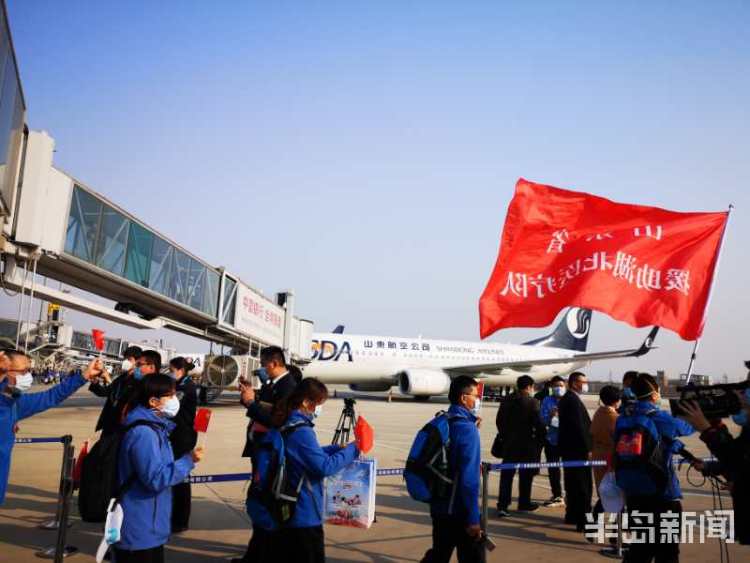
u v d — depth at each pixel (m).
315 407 3.71
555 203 7.24
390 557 5.50
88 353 46.72
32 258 8.81
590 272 7.04
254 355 25.27
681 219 7.21
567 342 49.53
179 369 6.10
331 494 5.33
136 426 3.45
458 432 3.97
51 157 9.00
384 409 28.89
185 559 5.27
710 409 3.63
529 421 7.51
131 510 3.40
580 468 6.82
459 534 3.96
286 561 3.54
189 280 15.66
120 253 11.75
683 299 6.97
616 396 6.68
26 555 5.20
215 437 14.09
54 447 11.68
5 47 5.76
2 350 4.41
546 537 6.40
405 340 37.91
